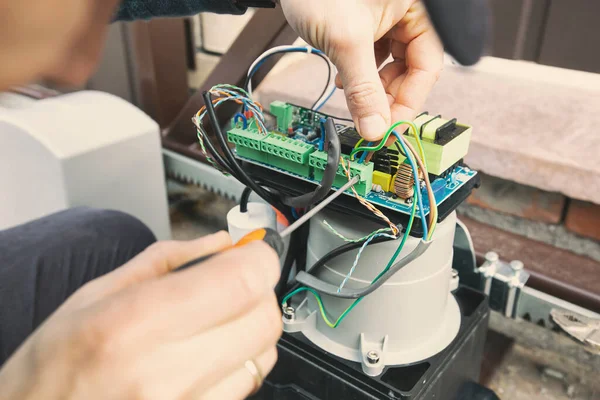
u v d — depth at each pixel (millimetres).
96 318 252
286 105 680
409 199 571
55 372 243
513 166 992
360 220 605
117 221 740
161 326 256
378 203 576
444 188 606
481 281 824
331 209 602
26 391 242
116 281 315
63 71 200
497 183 1055
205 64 1830
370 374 606
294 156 602
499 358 913
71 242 681
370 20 533
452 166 612
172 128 1322
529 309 818
